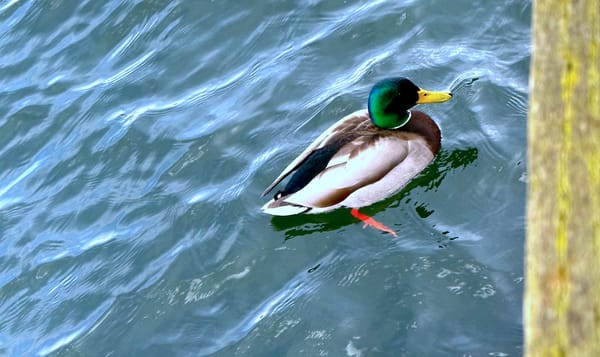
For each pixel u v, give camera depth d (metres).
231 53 14.09
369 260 10.38
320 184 11.12
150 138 12.95
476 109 12.04
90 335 10.38
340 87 12.90
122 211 11.98
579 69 3.56
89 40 15.13
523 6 13.30
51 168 13.11
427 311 9.48
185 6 15.02
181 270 10.82
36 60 15.09
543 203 3.62
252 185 11.68
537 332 3.57
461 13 13.55
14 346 10.66
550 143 3.61
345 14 14.14
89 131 13.47
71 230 12.01
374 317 9.60
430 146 11.57
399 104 11.62
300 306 9.96
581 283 3.47
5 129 14.04
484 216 10.53
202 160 12.32
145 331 10.22
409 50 13.23
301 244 10.82
